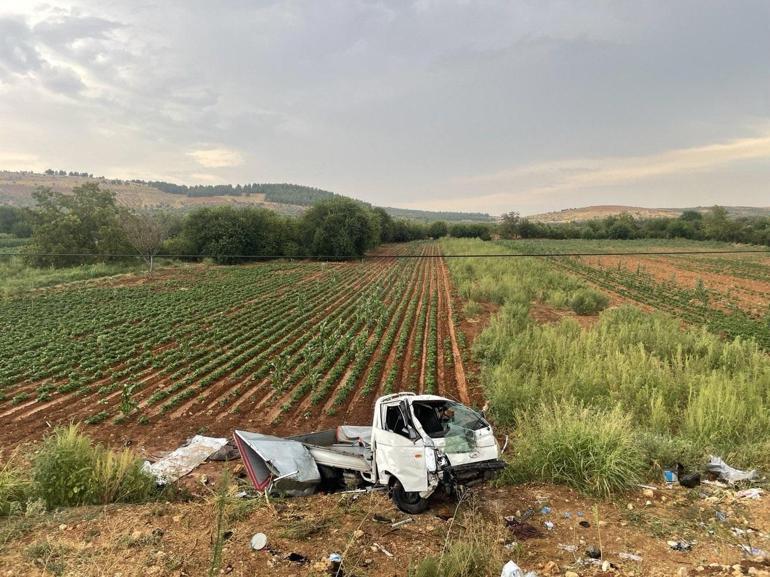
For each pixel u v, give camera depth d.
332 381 19.89
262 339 28.11
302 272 62.16
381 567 6.56
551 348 20.70
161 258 69.25
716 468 9.72
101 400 18.27
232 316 34.28
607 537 7.28
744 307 39.75
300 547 7.03
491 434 9.16
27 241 92.00
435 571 6.14
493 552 6.64
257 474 9.45
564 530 7.57
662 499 8.62
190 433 15.22
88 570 6.22
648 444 10.44
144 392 19.38
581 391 15.69
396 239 140.25
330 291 46.62
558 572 6.39
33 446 13.98
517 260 61.50
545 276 49.22
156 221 56.47
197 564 6.45
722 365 19.72
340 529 7.67
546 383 16.11
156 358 23.69
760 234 118.62
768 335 28.72
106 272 56.56
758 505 8.13
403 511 8.52
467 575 6.20
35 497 8.97
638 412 14.49
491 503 8.61
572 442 9.52
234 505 8.27
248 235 72.75
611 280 54.62
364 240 81.00
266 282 52.28
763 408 13.37
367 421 16.23
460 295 42.12
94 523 7.64
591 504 8.51
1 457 13.22
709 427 12.11
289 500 9.16
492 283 41.31
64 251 62.19
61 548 6.77
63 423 16.14
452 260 75.56
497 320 27.62
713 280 56.41
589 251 97.44
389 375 20.28
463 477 8.42
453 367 22.02
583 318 33.38
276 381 18.62
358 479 10.31
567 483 9.37
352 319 33.78
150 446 14.27
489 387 17.38
